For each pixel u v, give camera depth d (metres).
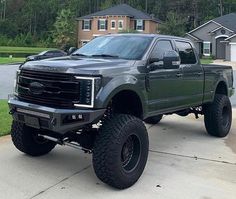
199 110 8.09
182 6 88.25
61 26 65.94
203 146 7.36
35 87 5.12
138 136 5.26
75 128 4.97
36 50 61.44
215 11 89.00
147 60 5.79
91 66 5.04
